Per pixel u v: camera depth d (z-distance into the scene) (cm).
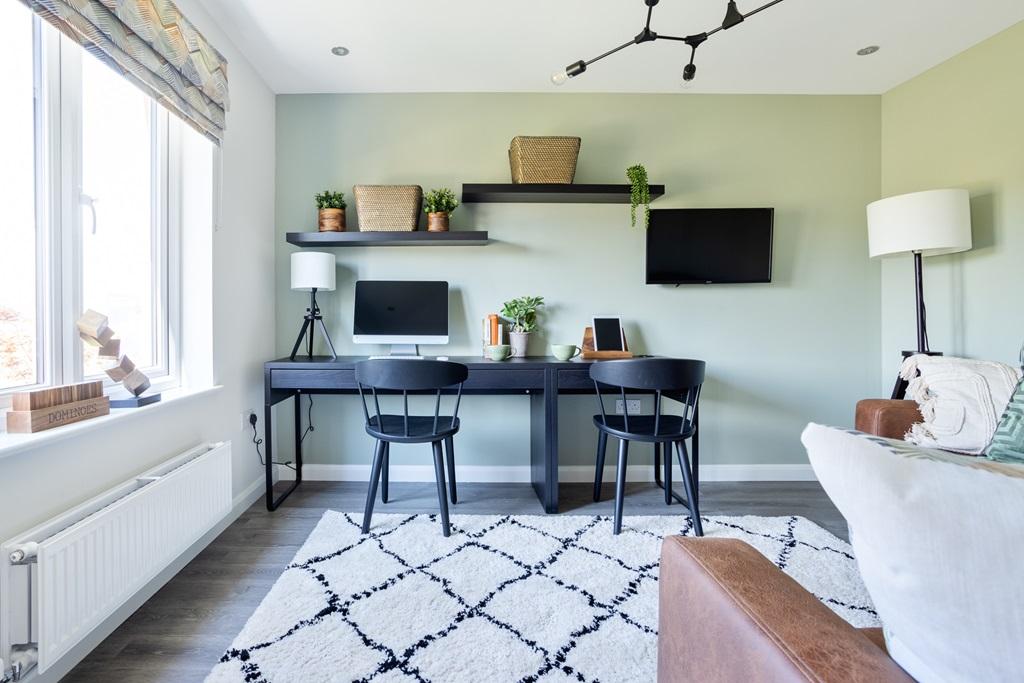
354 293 276
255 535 205
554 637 135
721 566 62
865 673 43
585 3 199
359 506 237
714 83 267
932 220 207
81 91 145
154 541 146
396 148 276
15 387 128
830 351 283
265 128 261
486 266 279
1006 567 38
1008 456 139
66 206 141
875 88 273
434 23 212
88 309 146
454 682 119
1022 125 210
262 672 122
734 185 280
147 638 139
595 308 281
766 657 47
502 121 276
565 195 260
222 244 215
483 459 281
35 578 110
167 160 193
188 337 203
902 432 177
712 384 282
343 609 148
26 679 112
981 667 39
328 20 209
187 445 188
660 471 269
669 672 68
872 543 45
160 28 160
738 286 282
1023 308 210
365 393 276
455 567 173
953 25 213
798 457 284
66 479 129
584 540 196
